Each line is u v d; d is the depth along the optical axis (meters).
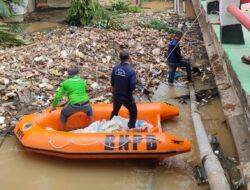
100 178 6.52
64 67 10.41
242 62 6.75
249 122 5.31
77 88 7.25
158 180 6.39
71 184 6.41
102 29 15.08
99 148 6.51
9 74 9.84
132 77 6.93
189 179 6.37
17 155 7.16
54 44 12.57
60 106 8.30
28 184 6.43
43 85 9.44
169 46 10.03
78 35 13.81
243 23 5.74
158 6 22.14
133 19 17.67
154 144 6.45
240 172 6.20
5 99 8.77
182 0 23.69
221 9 7.79
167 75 10.90
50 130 6.96
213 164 6.09
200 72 11.01
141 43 13.18
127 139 6.54
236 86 6.25
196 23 16.88
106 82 9.91
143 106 8.00
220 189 5.45
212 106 8.95
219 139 7.44
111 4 20.39
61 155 6.68
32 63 10.69
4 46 12.69
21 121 7.43
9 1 15.93
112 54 11.86
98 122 7.39
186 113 8.75
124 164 6.84
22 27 15.85
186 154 7.12
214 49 11.35
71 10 16.12
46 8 19.73
